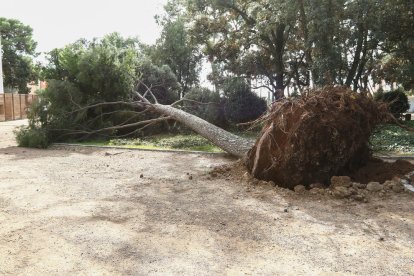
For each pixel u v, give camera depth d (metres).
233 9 20.72
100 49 13.71
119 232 4.12
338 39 15.85
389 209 4.92
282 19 17.05
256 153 6.41
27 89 40.69
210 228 4.26
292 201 5.37
